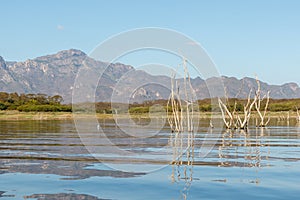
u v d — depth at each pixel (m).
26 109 102.00
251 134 43.66
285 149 27.09
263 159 21.58
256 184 14.32
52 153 23.94
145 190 13.20
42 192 12.89
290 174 16.48
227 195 12.50
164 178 15.57
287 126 61.97
